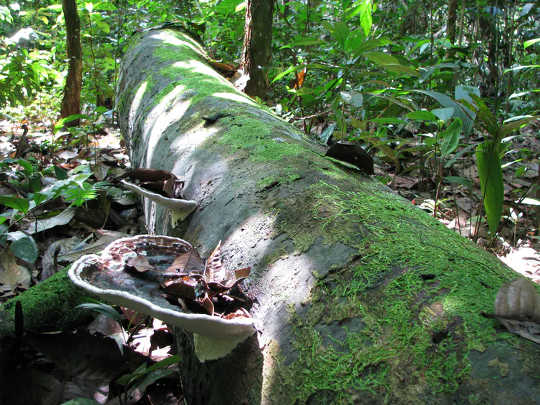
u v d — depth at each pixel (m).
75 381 1.60
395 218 1.18
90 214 3.11
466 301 0.85
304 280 1.06
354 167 1.55
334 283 1.01
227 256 1.33
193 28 5.57
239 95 2.49
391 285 0.94
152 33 4.88
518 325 0.76
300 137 1.96
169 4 7.01
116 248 1.32
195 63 3.41
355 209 1.21
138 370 1.58
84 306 1.75
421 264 0.97
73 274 1.11
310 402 0.89
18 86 5.14
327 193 1.30
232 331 1.03
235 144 1.81
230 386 1.10
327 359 0.90
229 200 1.52
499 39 4.76
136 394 1.59
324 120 4.18
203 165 1.83
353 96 2.42
